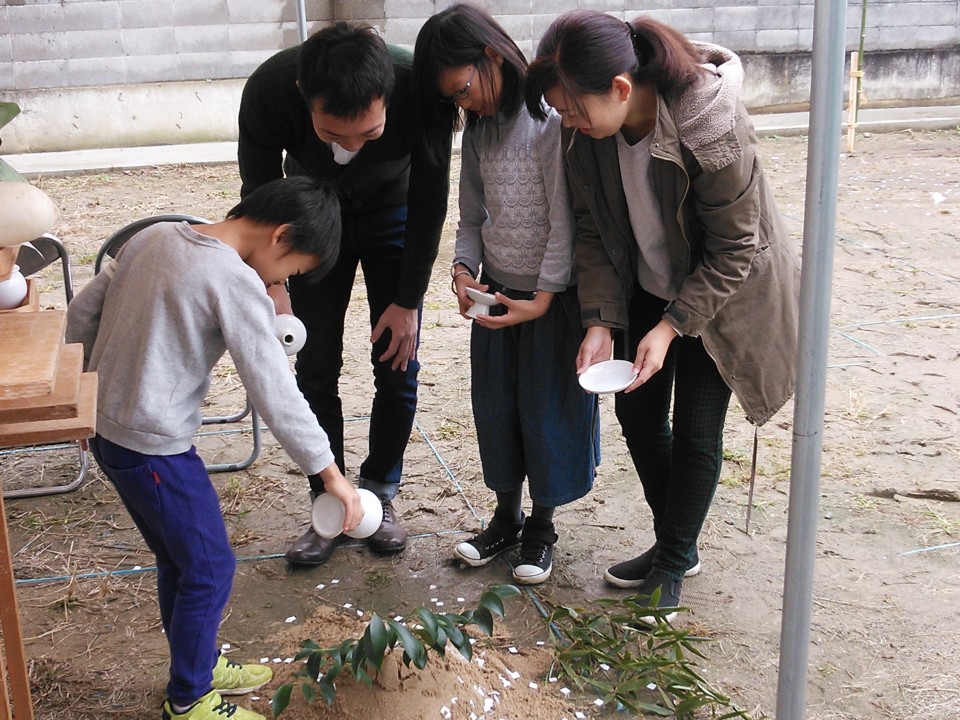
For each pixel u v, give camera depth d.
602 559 3.05
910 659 2.55
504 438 2.81
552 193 2.53
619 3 10.69
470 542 3.01
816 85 1.69
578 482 2.78
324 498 2.24
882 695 2.42
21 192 1.84
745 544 3.13
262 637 2.67
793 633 1.97
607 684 2.41
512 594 2.42
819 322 1.79
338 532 2.20
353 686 2.32
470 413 4.19
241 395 4.43
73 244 6.88
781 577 2.95
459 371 4.69
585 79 2.04
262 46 10.28
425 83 2.45
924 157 9.45
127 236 3.09
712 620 2.73
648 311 2.62
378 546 3.07
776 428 4.01
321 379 2.99
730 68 2.21
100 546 3.15
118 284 2.08
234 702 2.39
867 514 3.30
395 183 2.88
